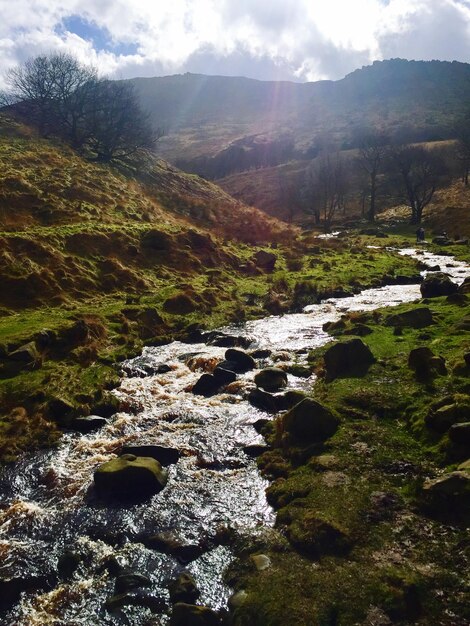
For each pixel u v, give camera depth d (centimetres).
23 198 3522
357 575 807
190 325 2441
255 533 978
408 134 15112
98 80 6944
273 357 1967
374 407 1339
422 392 1362
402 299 2881
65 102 6512
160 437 1416
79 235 3103
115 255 3138
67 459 1320
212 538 991
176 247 3525
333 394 1439
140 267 3175
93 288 2739
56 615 840
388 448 1149
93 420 1492
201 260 3556
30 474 1256
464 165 9288
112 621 816
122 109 6775
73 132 6322
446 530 877
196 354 2088
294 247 4753
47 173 4303
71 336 2025
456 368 1458
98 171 5084
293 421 1275
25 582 905
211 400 1656
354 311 2612
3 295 2370
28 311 2314
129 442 1394
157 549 976
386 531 896
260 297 2995
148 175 6406
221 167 16825
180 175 7294
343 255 4503
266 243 4831
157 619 810
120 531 1033
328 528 912
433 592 757
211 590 859
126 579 889
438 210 8088
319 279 3416
